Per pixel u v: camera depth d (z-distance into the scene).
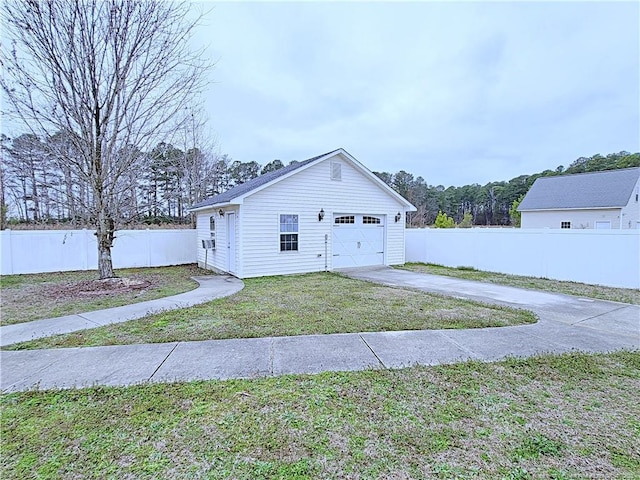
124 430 2.56
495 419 2.71
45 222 14.31
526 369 3.66
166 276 10.82
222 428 2.58
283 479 2.06
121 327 5.16
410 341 4.55
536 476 2.09
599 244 9.07
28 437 2.46
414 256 15.15
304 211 11.43
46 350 4.21
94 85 7.98
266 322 5.43
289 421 2.68
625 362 3.86
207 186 23.89
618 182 22.20
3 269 10.99
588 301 7.11
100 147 8.36
